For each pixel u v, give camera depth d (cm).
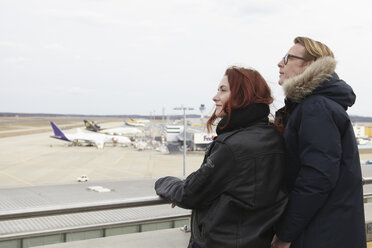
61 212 206
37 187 1520
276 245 189
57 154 5219
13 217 194
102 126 16562
